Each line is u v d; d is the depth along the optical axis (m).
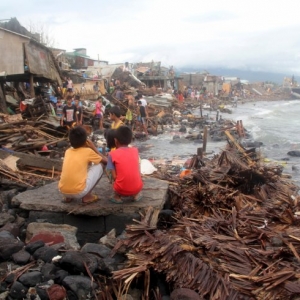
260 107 56.72
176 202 6.41
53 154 11.36
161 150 16.08
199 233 4.44
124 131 5.25
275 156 14.41
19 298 3.78
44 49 22.25
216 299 3.37
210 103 51.22
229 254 3.90
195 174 7.27
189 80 77.94
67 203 5.31
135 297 3.91
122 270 3.83
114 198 5.32
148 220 4.61
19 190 7.26
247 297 3.34
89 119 21.41
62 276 3.93
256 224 4.95
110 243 4.61
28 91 24.12
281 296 3.24
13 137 12.09
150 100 35.97
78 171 5.09
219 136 19.73
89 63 55.22
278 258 3.80
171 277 3.74
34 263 4.24
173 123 26.84
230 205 6.05
